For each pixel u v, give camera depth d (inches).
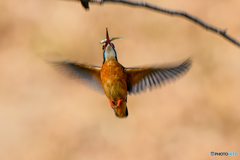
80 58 967.0
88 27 1010.7
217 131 770.8
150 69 316.5
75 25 1014.4
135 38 989.8
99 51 976.3
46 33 997.2
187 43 965.8
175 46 964.0
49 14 1042.7
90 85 354.3
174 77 310.3
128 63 941.8
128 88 338.3
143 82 330.3
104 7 1040.2
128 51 964.0
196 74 884.0
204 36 970.7
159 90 840.3
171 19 1005.8
